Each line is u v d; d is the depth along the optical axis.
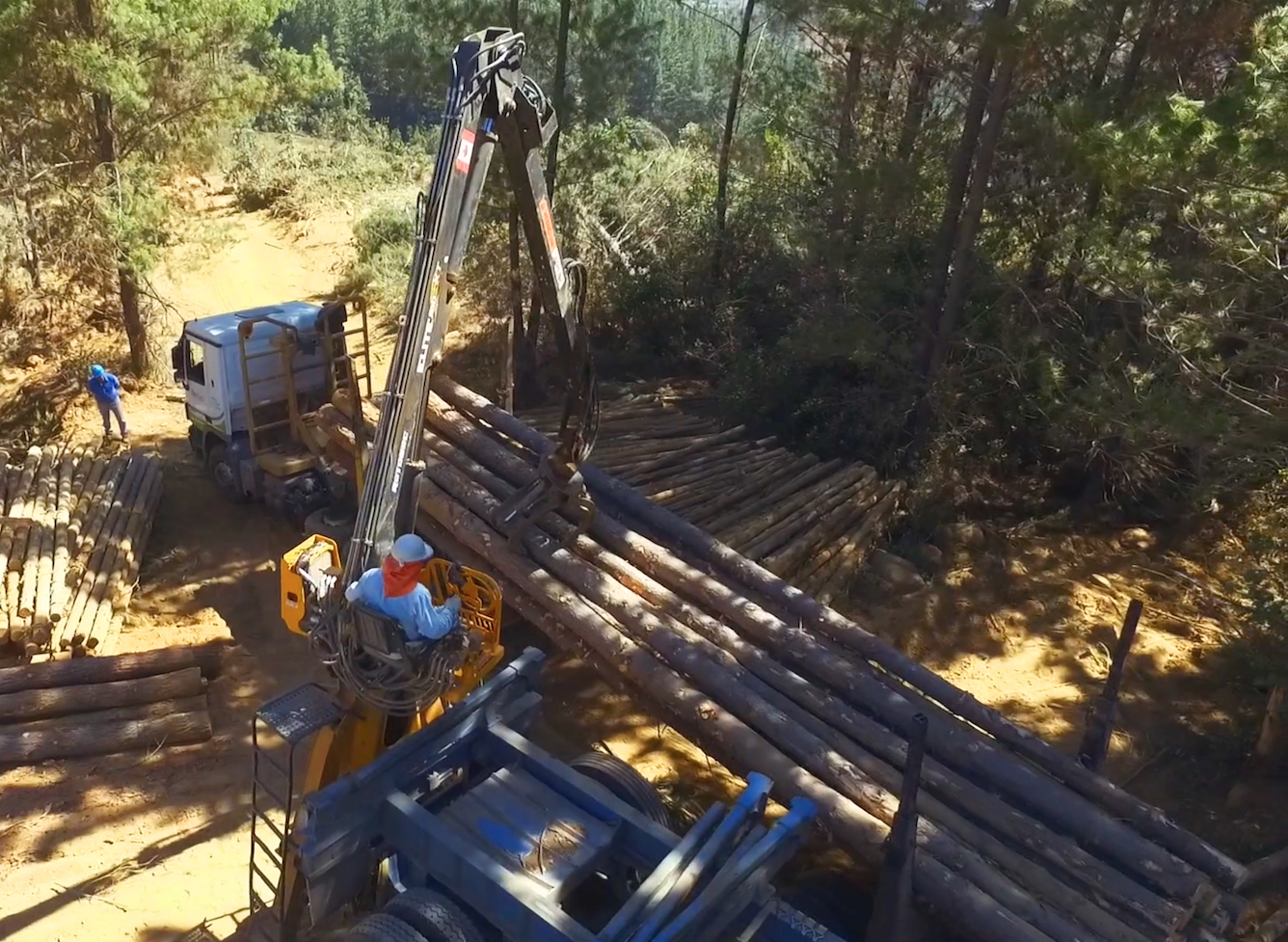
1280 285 11.12
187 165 20.72
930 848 6.60
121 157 18.86
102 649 11.23
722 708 7.98
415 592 6.02
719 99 23.05
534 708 7.05
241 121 20.08
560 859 5.82
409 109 51.00
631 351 21.61
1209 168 10.57
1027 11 12.14
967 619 12.80
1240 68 11.93
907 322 15.75
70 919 7.98
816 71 18.50
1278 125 10.05
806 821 5.80
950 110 15.35
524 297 20.20
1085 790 7.31
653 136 26.59
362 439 11.79
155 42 17.84
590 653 8.96
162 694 10.35
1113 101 12.49
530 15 16.95
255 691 10.93
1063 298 15.30
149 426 18.52
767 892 5.82
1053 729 10.78
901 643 12.23
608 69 17.23
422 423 6.64
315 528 13.25
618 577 9.43
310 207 33.75
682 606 8.95
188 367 14.62
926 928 6.69
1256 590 11.16
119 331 22.25
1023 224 15.48
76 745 9.70
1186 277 11.92
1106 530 15.34
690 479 13.95
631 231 22.67
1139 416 11.48
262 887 8.33
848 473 14.66
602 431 15.83
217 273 27.52
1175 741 10.68
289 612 7.32
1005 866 6.64
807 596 9.36
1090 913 6.30
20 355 21.22
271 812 9.18
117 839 8.82
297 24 55.47
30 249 21.11
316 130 44.62
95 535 12.85
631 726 10.64
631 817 6.07
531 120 6.84
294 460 13.75
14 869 8.45
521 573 9.35
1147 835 6.98
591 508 9.69
